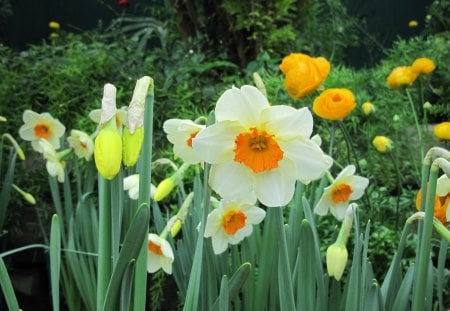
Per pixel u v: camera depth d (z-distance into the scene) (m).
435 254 1.20
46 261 1.38
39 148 1.32
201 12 2.08
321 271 0.86
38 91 1.67
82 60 1.71
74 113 1.60
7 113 1.60
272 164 0.70
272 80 1.59
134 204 0.97
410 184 1.47
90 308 1.20
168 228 0.93
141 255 0.73
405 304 0.85
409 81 1.34
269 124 0.71
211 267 0.89
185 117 1.53
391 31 3.10
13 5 2.74
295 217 0.91
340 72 1.71
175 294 1.33
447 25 2.45
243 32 2.06
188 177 1.37
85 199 1.19
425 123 1.48
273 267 0.90
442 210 0.82
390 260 1.16
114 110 0.67
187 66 1.75
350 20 2.83
